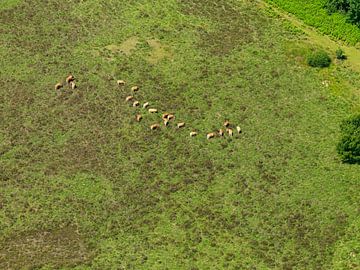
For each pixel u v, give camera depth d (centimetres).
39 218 5988
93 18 7888
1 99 6988
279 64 7500
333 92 7250
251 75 7356
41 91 7069
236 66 7438
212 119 6881
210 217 6022
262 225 5978
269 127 6831
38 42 7581
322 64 7512
